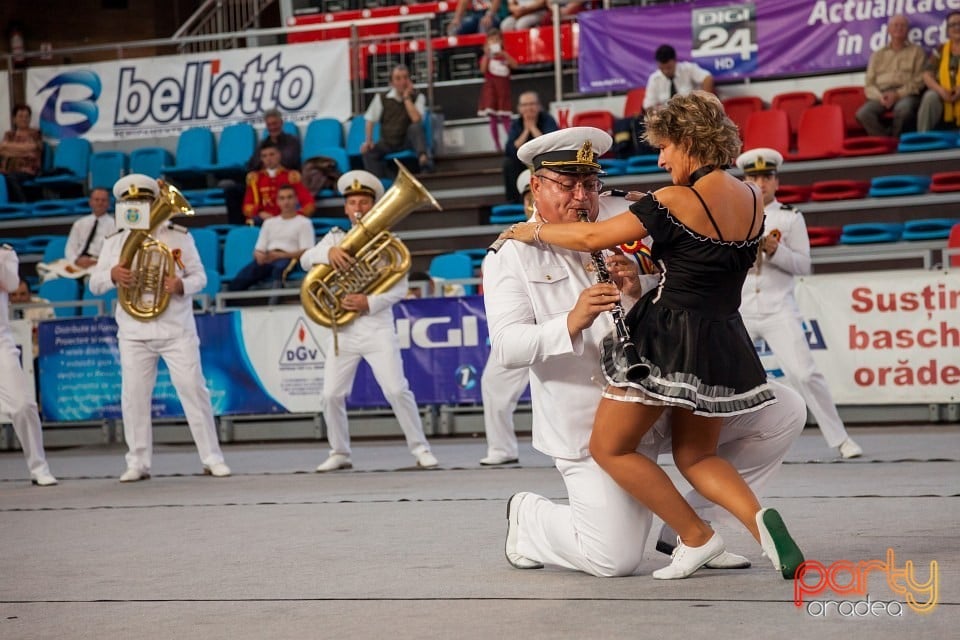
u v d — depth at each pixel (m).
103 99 18.61
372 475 9.44
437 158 16.92
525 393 12.47
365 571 5.20
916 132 14.88
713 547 4.66
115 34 24.14
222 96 18.11
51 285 15.26
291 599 4.65
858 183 14.25
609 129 16.28
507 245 4.84
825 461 8.92
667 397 4.36
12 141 18.53
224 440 13.05
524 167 15.32
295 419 12.91
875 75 15.12
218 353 12.66
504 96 17.09
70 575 5.45
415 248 15.73
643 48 16.58
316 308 9.82
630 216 4.41
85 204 17.62
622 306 4.74
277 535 6.41
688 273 4.43
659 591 4.46
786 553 4.43
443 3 19.97
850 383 11.18
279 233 14.74
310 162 16.42
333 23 19.59
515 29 18.64
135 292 9.77
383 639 3.89
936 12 15.38
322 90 17.70
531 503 5.10
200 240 15.55
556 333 4.50
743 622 3.89
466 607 4.34
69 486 9.56
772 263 9.17
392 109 16.45
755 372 4.54
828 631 3.73
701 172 4.45
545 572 5.00
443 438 12.53
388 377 9.74
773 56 16.05
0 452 13.60
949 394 10.94
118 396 12.95
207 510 7.63
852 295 11.14
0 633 4.27
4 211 17.89
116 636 4.14
